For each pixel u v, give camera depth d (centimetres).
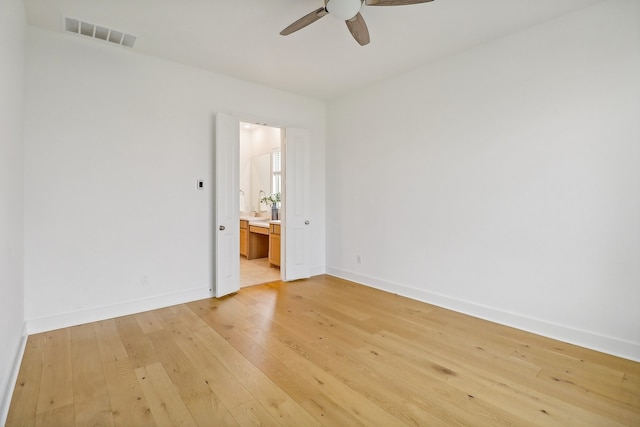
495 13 257
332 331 287
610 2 240
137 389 199
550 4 245
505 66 295
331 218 488
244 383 206
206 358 237
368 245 433
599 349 251
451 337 276
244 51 321
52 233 280
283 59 340
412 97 373
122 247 317
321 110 486
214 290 382
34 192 271
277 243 536
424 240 367
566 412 180
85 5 243
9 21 198
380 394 196
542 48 273
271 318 317
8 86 197
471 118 321
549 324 276
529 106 282
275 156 643
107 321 304
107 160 306
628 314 239
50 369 219
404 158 385
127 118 317
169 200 345
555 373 220
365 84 416
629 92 235
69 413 176
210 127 372
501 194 302
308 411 180
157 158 336
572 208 262
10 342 204
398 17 262
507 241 300
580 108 256
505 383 208
